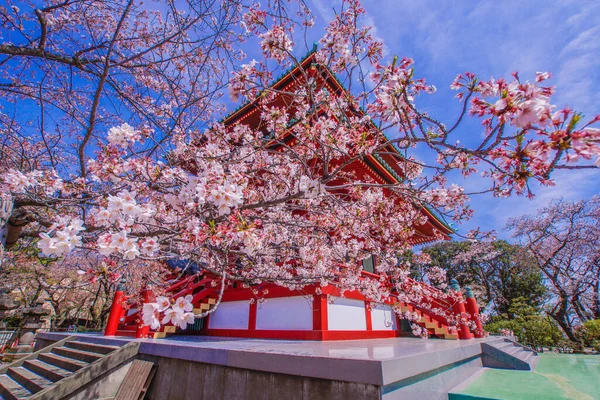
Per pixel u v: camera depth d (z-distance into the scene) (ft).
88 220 13.24
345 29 11.88
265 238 17.26
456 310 27.27
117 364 17.38
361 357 10.87
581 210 58.23
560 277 60.44
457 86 6.94
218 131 16.01
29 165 15.70
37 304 42.80
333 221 18.57
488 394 13.76
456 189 12.60
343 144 12.14
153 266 28.35
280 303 24.66
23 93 15.16
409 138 8.56
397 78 8.11
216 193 9.41
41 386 17.67
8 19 15.65
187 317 7.54
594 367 23.18
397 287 24.86
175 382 15.69
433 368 13.23
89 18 17.93
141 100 17.43
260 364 12.59
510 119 5.83
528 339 41.65
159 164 13.10
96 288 57.98
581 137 5.22
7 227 13.38
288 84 26.81
